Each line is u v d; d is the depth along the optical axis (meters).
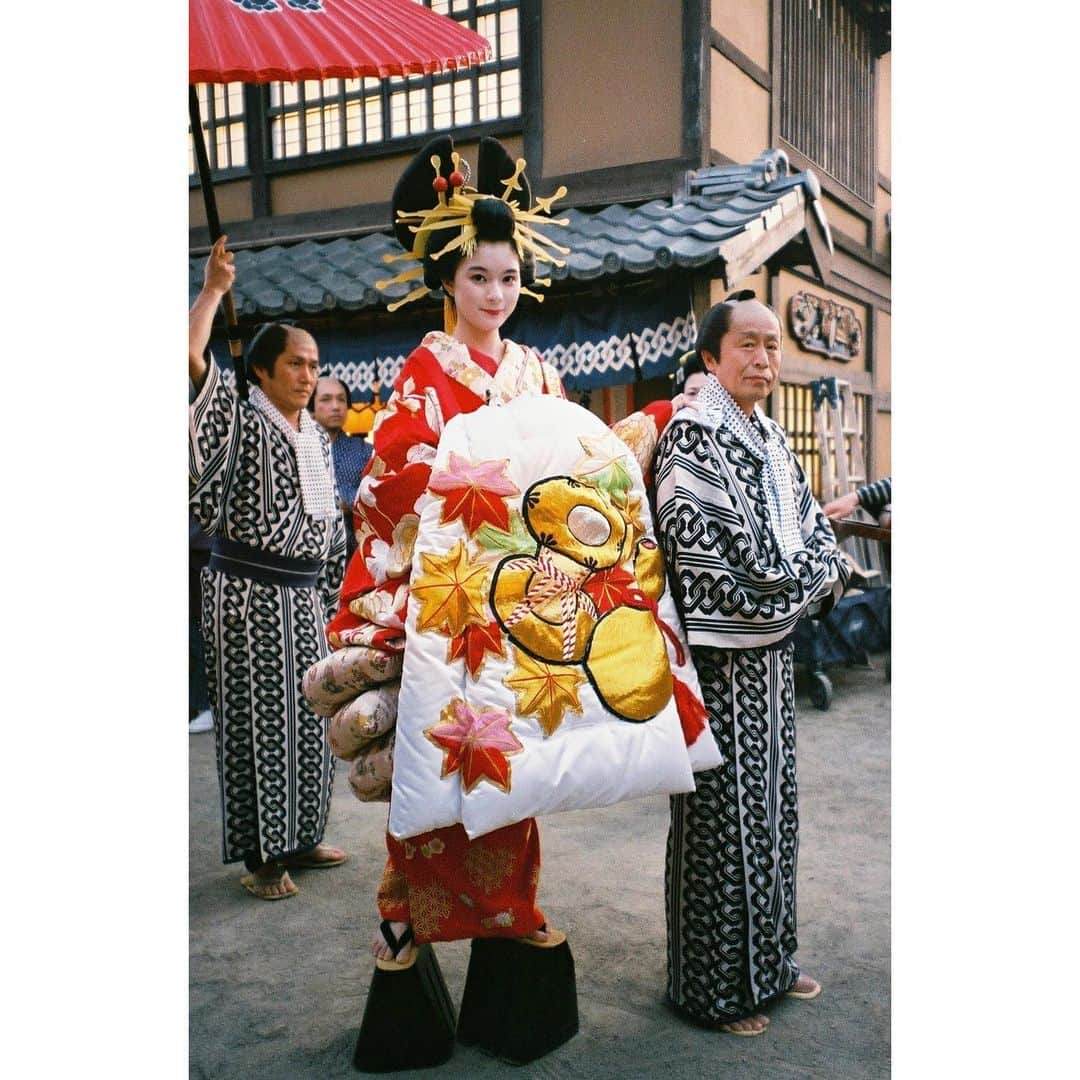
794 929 2.12
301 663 2.73
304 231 5.97
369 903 2.71
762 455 2.03
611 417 5.18
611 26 5.00
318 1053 1.98
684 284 4.37
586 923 2.54
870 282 6.84
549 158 5.20
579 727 1.70
